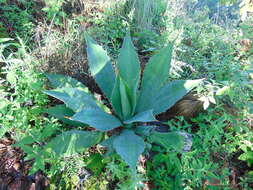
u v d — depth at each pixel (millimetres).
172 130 1935
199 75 2342
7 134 1827
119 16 2918
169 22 2801
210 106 2088
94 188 1637
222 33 2758
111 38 2641
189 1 3408
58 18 2676
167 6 3150
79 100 1767
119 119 1972
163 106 1904
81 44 2342
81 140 1663
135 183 1428
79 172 1678
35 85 1746
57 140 1581
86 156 1773
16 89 1724
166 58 1978
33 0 2891
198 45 2695
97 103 1960
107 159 1683
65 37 2352
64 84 1919
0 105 1604
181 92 1878
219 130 1817
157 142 1811
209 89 1937
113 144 1572
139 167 1703
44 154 1515
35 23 2711
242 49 2691
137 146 1565
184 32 2896
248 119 2029
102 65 2055
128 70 2072
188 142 1774
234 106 2119
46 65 2094
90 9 2975
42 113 1915
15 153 1727
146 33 2760
